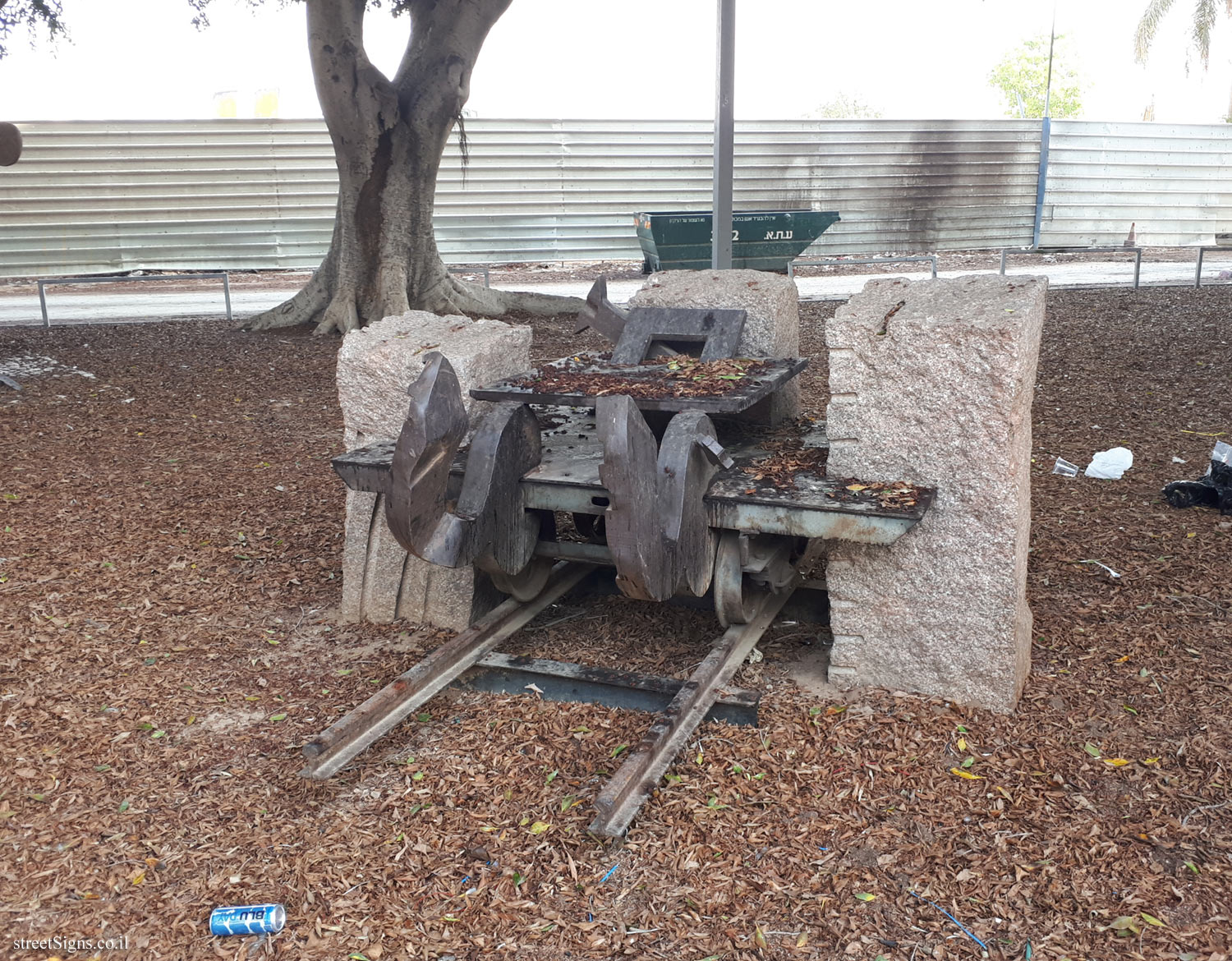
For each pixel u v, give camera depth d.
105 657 4.25
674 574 3.52
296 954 2.61
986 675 3.66
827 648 4.27
